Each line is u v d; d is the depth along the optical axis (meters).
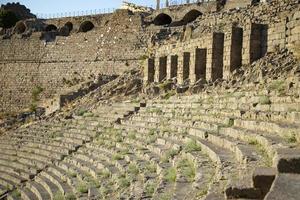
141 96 46.72
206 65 41.00
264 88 27.08
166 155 23.94
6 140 52.03
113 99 51.16
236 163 16.72
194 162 19.73
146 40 70.44
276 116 21.08
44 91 82.94
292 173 11.01
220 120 25.73
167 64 49.22
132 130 35.41
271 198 8.99
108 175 27.08
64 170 35.44
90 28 88.62
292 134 16.55
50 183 34.34
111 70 73.31
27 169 40.50
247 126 22.06
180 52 47.78
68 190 29.42
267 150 16.19
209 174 17.02
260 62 33.94
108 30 76.88
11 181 39.69
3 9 105.81
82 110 51.78
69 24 90.12
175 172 19.47
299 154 11.93
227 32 38.53
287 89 24.23
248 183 11.87
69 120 50.41
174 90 41.75
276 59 32.62
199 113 30.03
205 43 41.81
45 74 83.88
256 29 36.06
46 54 84.88
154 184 19.75
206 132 23.97
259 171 11.73
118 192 22.33
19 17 108.44
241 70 35.72
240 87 31.39
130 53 71.25
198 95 35.12
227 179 14.35
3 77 90.38
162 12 73.38
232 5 62.44
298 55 31.14
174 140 26.89
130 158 27.27
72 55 80.75
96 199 23.27
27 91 85.94
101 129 40.88
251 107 25.09
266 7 40.62
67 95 62.41
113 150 32.19
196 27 51.41
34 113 67.38
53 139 45.28
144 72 53.94
